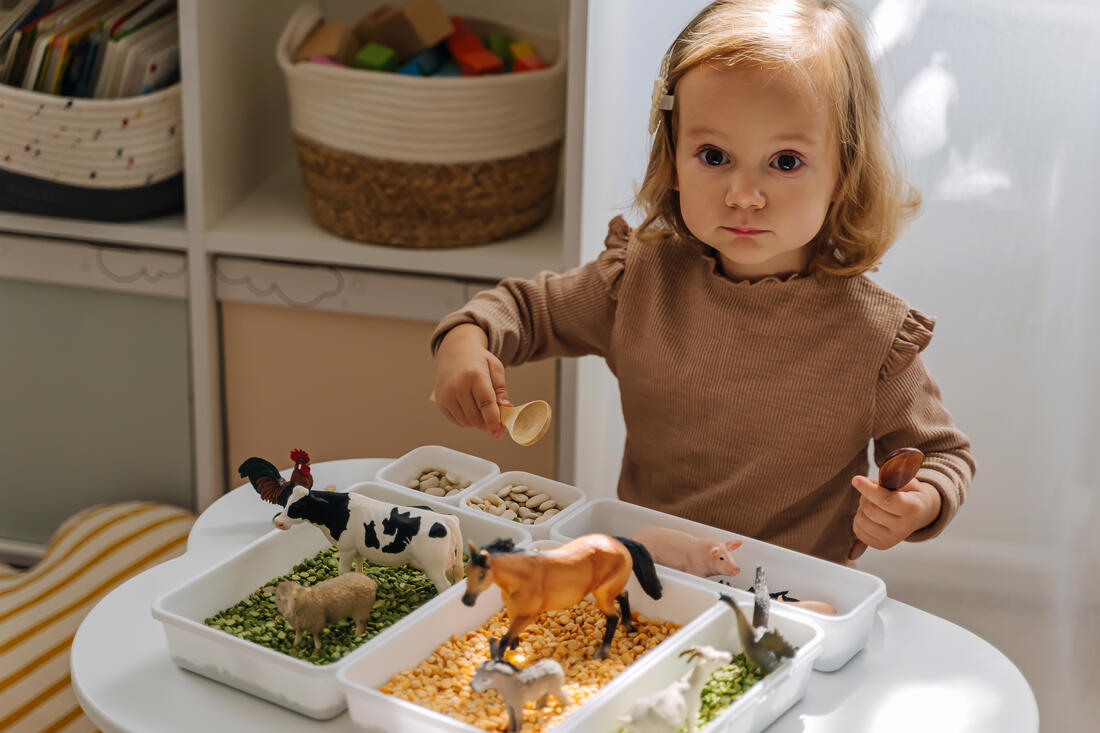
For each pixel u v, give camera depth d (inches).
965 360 59.6
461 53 61.7
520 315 47.8
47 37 59.6
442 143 58.8
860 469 45.9
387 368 64.8
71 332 66.6
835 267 43.2
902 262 58.7
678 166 41.1
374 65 60.4
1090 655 61.1
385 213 60.8
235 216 65.3
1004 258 57.5
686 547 36.4
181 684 32.3
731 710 29.0
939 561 62.9
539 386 63.2
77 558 59.5
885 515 37.6
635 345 46.3
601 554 31.7
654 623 34.6
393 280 62.5
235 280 63.9
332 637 33.2
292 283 63.5
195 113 60.3
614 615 32.8
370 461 46.4
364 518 34.9
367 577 33.5
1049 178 55.8
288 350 65.5
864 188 42.2
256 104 68.5
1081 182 55.5
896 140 48.8
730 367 44.3
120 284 64.5
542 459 64.4
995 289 58.1
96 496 70.2
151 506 64.7
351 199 60.9
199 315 64.1
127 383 67.2
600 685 31.2
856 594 35.6
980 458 60.9
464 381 42.2
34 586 57.7
